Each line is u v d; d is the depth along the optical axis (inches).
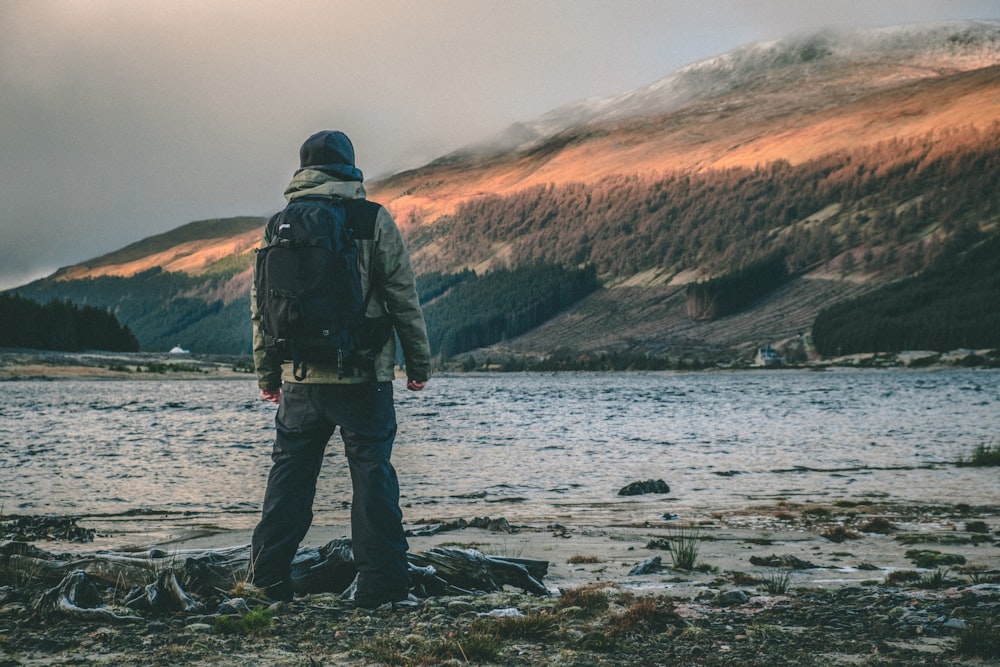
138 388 4623.5
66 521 493.4
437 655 163.3
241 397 3494.1
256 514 623.2
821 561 382.0
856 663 160.7
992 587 246.4
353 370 196.2
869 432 1598.2
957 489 780.6
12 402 2898.6
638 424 1893.5
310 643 171.2
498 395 3993.6
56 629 181.0
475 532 493.0
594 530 507.2
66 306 6909.5
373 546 205.6
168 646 165.6
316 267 182.1
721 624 197.3
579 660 162.7
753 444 1358.3
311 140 197.9
